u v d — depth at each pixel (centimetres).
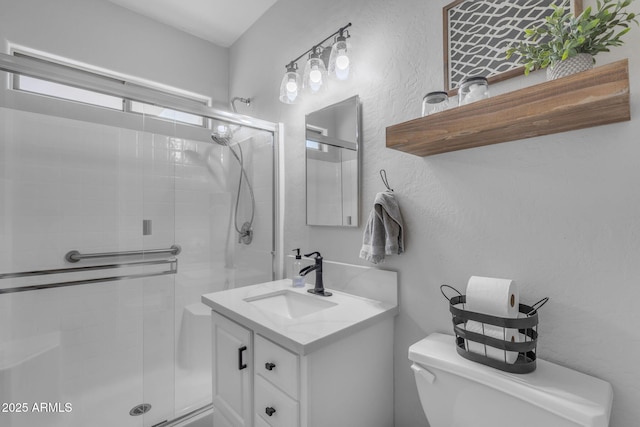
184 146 196
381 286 139
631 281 82
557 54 81
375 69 145
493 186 107
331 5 169
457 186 116
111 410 175
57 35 190
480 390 88
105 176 193
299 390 100
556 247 94
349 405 113
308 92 184
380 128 143
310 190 178
